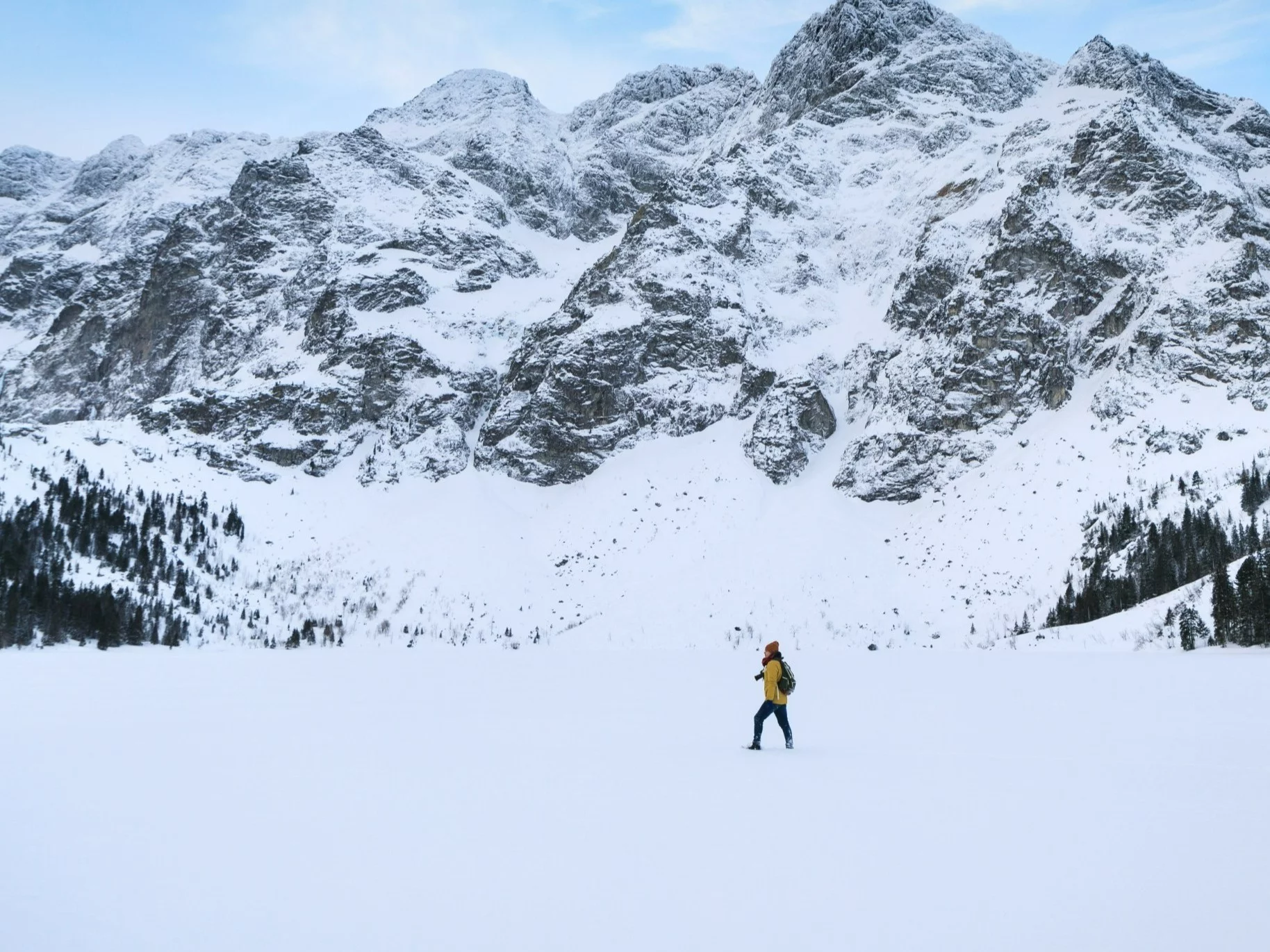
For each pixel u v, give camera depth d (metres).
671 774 27.06
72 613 138.88
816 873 17.23
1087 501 158.50
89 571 155.12
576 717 43.62
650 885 16.73
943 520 175.75
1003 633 137.25
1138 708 43.25
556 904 15.81
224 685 66.94
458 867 17.89
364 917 15.27
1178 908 15.07
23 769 28.47
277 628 167.00
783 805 22.64
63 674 80.75
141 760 30.20
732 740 34.50
